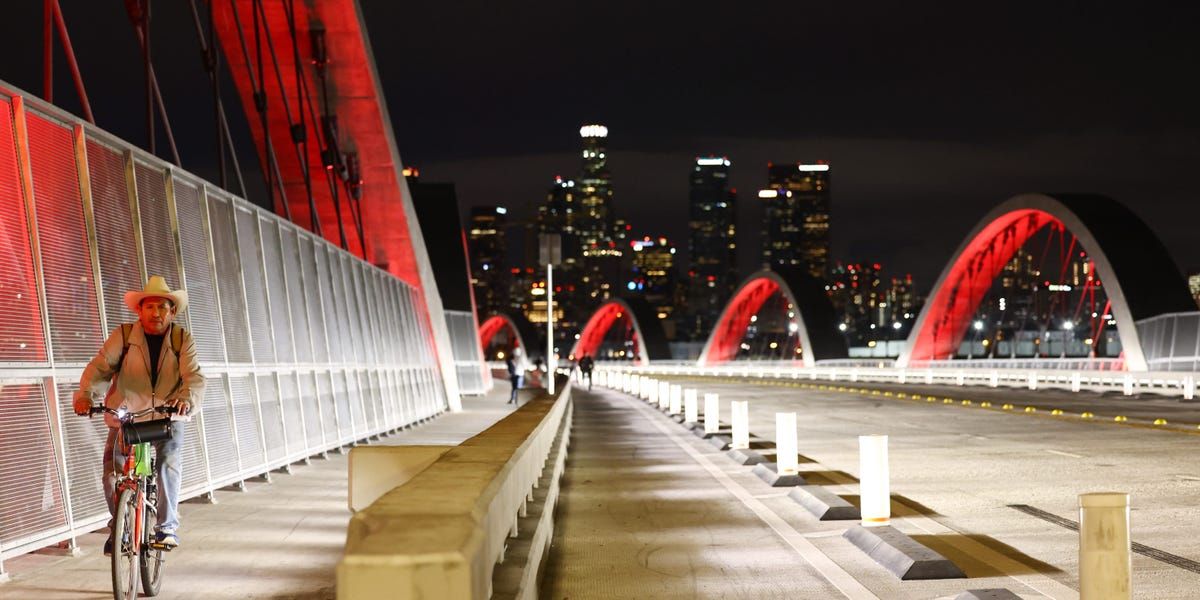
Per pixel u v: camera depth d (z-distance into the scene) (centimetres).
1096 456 2036
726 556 1132
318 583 982
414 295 4200
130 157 1491
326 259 2691
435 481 573
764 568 1068
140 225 1488
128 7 1967
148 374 895
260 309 1997
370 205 3872
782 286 12481
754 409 3931
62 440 1179
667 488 1717
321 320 2512
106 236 1391
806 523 1347
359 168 3706
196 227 1717
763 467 1856
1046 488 1617
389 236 4053
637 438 2839
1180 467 1844
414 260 4228
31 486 1106
